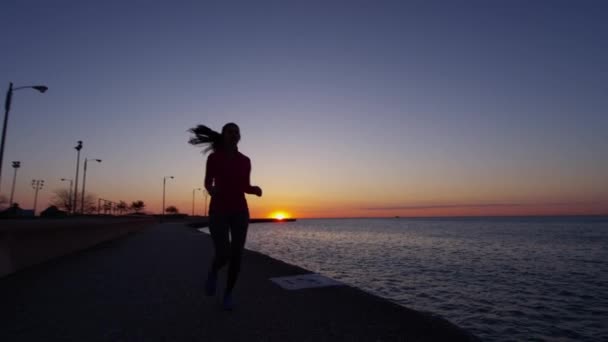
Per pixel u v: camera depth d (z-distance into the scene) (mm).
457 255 28938
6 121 20969
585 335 9156
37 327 3451
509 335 9023
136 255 10102
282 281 5754
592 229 100625
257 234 67562
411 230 97125
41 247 8469
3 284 5656
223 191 3879
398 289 14398
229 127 3930
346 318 3713
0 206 61781
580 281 17328
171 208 124875
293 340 3068
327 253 28812
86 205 62562
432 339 3117
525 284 16359
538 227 120938
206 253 10648
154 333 3268
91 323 3572
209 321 3613
